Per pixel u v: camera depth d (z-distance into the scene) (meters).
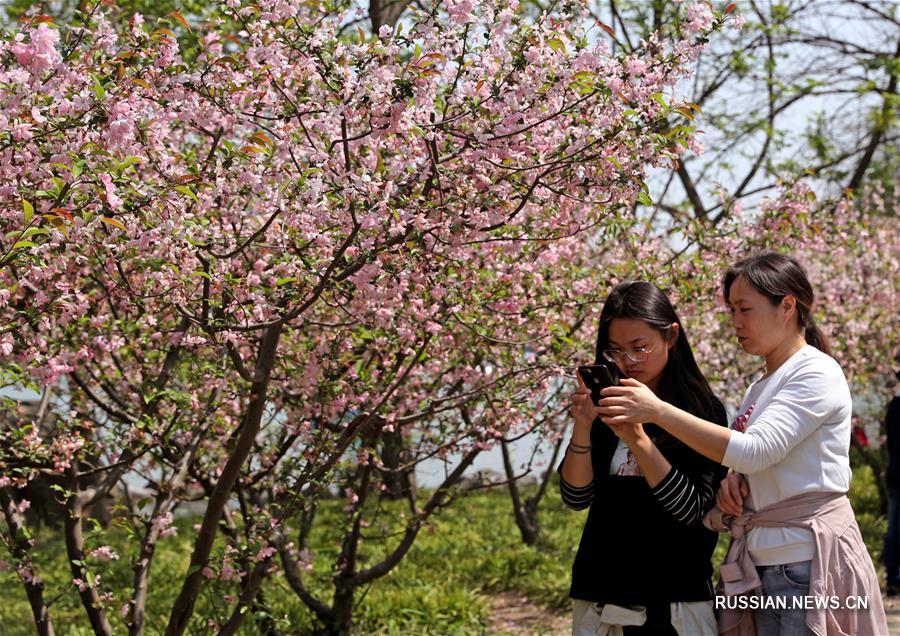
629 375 2.80
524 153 3.53
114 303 4.70
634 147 3.53
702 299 5.54
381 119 3.21
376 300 3.66
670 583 2.65
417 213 3.34
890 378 9.97
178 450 5.03
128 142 3.21
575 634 2.81
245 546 4.77
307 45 3.22
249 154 3.49
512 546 8.73
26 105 2.85
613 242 5.96
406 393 5.10
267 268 4.15
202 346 4.61
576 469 2.83
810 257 8.25
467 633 6.23
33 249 3.00
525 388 5.02
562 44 3.15
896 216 12.47
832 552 2.47
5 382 3.55
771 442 2.45
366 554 8.27
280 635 5.65
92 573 4.39
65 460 4.27
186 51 4.34
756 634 2.59
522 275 4.56
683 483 2.58
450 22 3.18
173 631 4.14
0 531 4.51
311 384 4.57
